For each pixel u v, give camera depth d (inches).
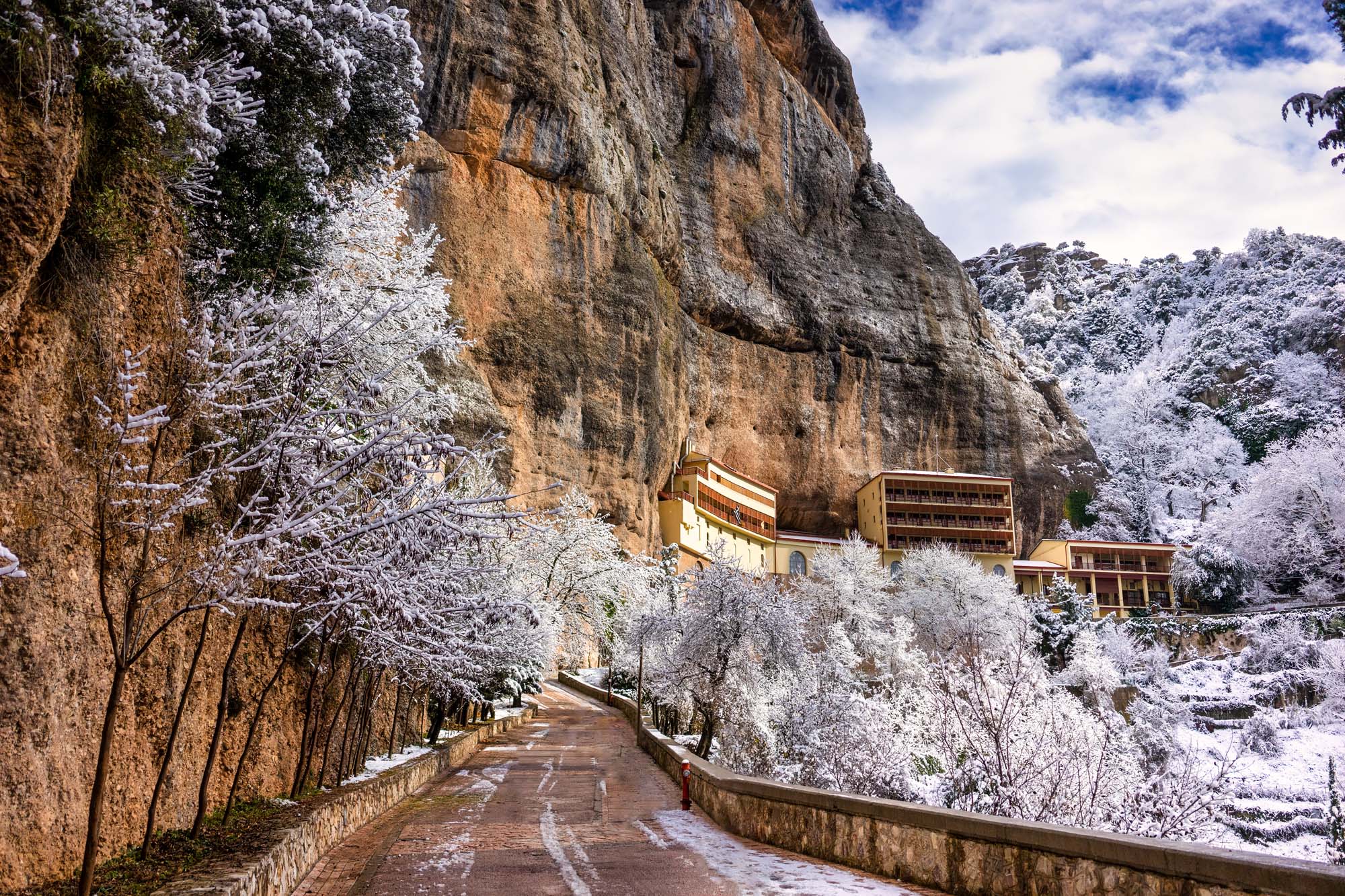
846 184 4601.4
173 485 249.4
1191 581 3587.6
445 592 432.5
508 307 2527.1
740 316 3841.0
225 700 347.3
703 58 4087.1
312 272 463.8
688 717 1480.1
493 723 1386.6
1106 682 1822.1
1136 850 242.2
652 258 3184.1
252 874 272.1
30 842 243.4
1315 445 3467.0
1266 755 1797.5
